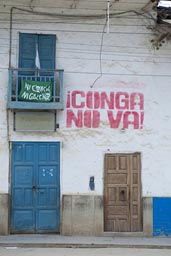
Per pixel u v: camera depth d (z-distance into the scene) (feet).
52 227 45.98
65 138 46.21
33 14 46.29
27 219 45.78
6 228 45.21
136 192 46.73
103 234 45.83
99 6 45.68
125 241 43.57
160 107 47.21
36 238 43.91
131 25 47.21
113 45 47.03
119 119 46.75
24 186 45.91
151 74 47.29
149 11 46.70
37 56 45.80
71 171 46.19
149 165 46.85
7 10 45.98
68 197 45.93
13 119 45.70
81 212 45.91
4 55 45.75
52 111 46.01
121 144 46.68
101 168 46.42
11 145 45.80
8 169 45.62
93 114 46.55
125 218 46.44
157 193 46.70
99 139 46.52
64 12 46.50
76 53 46.70
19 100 44.52
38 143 46.21
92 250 40.37
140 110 47.03
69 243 41.83
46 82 44.70
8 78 44.98
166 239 45.27
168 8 45.65
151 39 47.24
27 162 45.98
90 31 46.88
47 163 46.16
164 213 46.55
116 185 46.57
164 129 47.14
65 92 46.29
